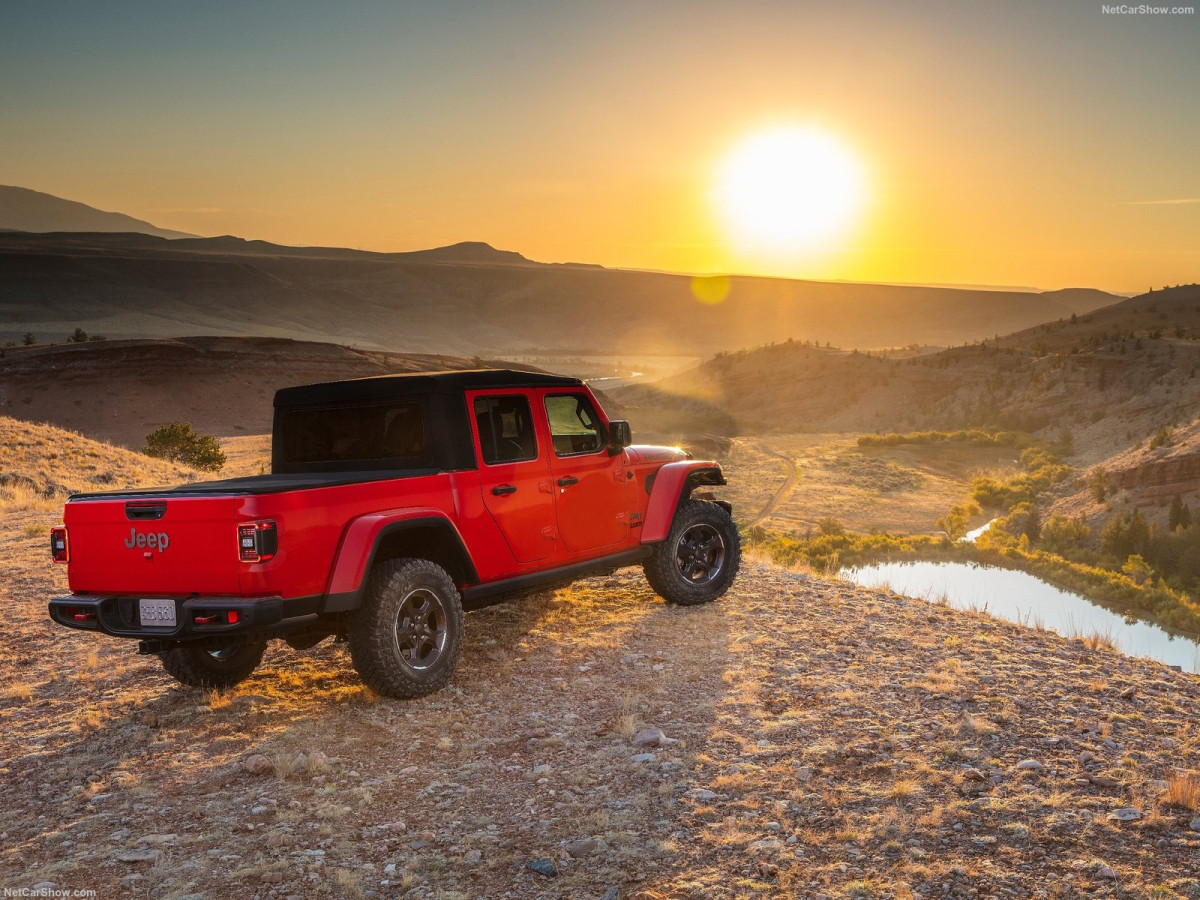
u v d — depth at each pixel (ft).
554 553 21.62
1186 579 256.11
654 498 24.27
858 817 12.95
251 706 18.33
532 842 12.52
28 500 55.62
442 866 11.89
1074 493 374.22
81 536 17.29
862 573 222.89
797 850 12.01
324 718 17.53
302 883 11.49
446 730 16.90
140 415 366.84
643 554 24.20
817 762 14.97
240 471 131.54
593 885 11.29
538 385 21.40
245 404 396.16
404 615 18.53
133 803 14.07
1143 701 18.58
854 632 23.36
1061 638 24.38
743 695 18.38
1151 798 13.56
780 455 474.49
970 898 10.80
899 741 15.88
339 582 16.51
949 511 347.15
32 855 12.46
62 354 398.42
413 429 19.70
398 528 17.60
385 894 11.21
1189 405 558.15
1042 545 299.38
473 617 24.57
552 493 21.42
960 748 15.57
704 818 13.04
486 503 19.77
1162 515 310.65
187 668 19.24
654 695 18.49
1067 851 11.97
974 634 23.82
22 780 15.19
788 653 21.29
